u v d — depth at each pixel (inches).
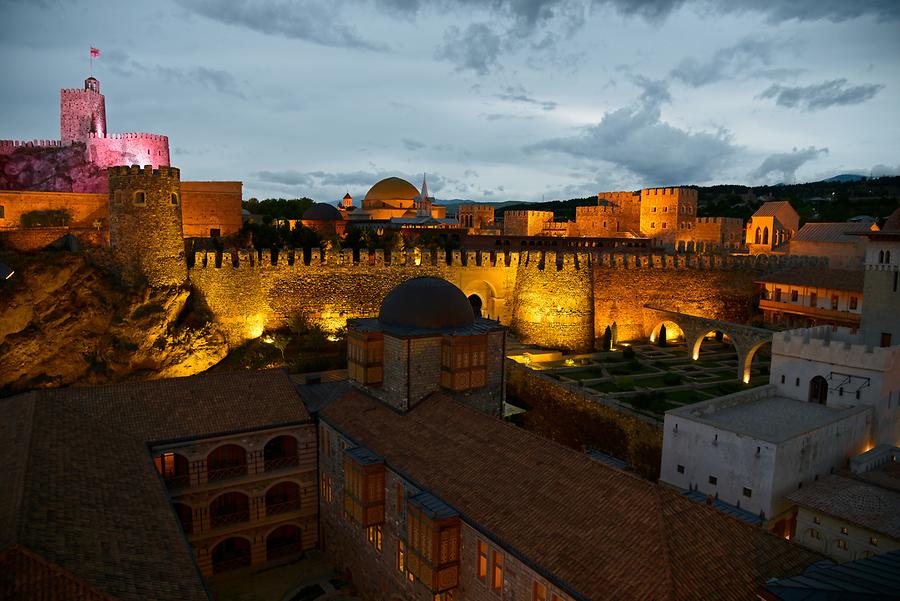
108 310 2583.7
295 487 1761.8
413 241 3863.2
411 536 1192.2
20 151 3582.7
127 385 1627.7
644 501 975.0
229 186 3339.1
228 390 1701.5
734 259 3607.3
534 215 5196.9
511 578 1013.2
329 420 1612.9
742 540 932.0
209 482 1589.6
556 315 3107.8
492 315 3255.4
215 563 1628.9
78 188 3676.2
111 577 839.1
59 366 2486.5
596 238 4148.6
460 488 1178.6
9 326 2431.1
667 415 1662.2
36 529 873.5
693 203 5029.5
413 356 1526.8
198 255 2780.5
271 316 2910.9
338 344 2807.6
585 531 966.4
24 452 1119.0
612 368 2741.1
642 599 816.3
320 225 4261.8
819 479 1515.7
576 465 1117.7
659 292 3417.8
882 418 1732.3
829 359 1828.2
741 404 1862.7
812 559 924.0
